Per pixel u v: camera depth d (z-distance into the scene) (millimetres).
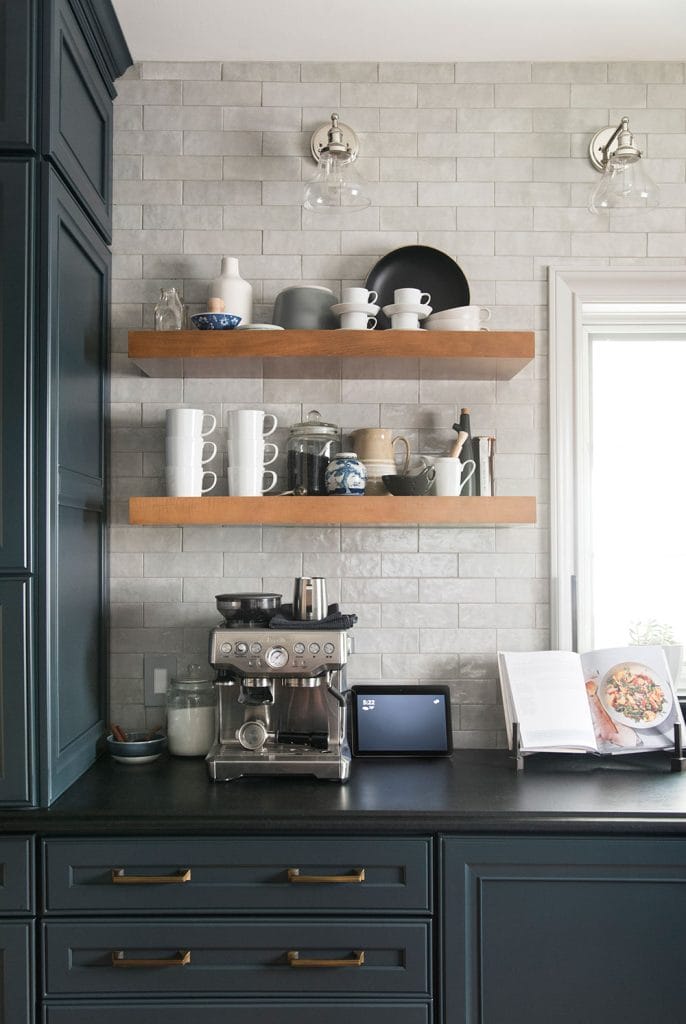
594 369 2535
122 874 1753
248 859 1757
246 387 2375
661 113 2381
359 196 2137
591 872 1757
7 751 1772
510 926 1756
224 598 2049
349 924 1753
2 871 1754
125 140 2377
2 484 1769
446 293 2334
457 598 2355
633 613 2516
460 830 1758
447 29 2223
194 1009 1752
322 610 2035
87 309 2143
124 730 2340
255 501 2086
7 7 1773
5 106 1763
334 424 2338
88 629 2143
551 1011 1755
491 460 2271
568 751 2111
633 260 2381
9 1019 1736
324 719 2047
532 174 2385
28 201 1773
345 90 2387
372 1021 1752
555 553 2338
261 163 2383
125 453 2355
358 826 1750
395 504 2086
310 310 2211
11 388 1770
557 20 2180
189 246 2375
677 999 1757
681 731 2109
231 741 2027
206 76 2381
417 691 2270
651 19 2180
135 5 2098
